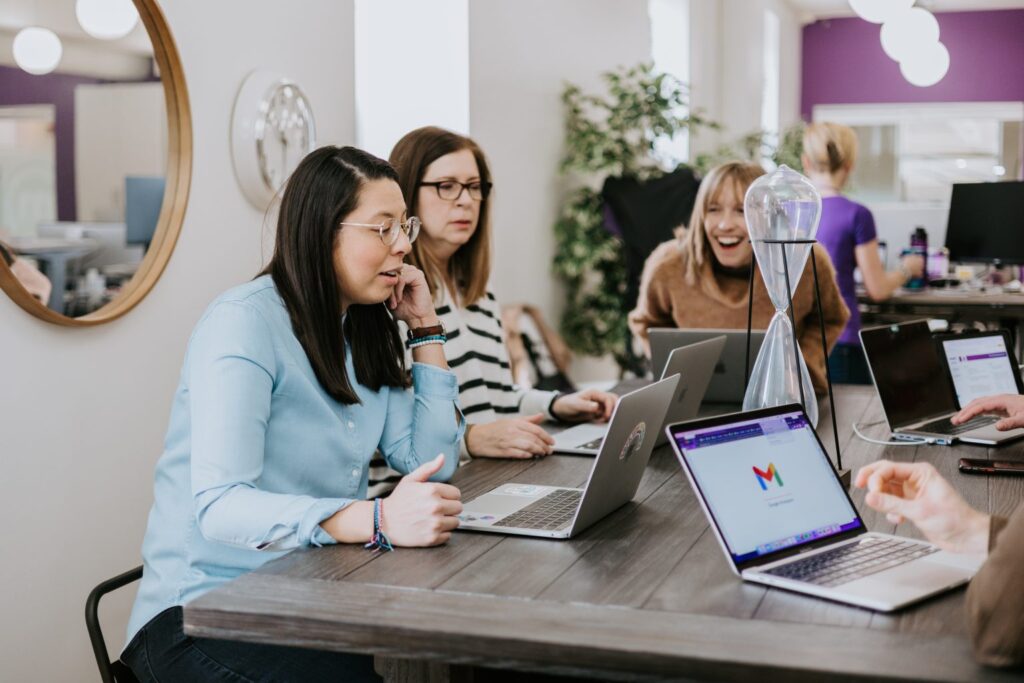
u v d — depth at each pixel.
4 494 2.35
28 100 2.39
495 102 4.93
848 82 11.79
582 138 5.93
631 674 1.27
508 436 2.40
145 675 1.84
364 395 2.07
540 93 5.57
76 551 2.56
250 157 3.08
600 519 1.85
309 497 1.72
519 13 5.22
